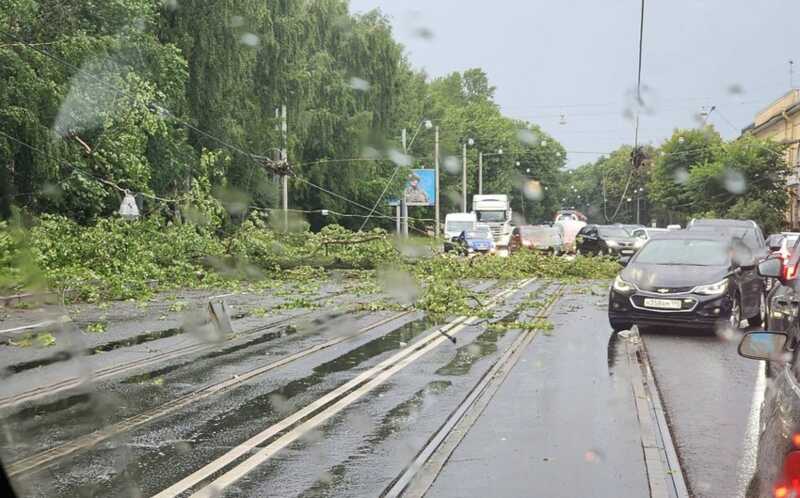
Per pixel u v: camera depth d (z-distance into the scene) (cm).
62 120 2233
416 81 7112
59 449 645
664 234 1438
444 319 1491
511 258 2681
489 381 914
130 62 2577
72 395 836
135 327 1356
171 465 605
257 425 721
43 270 1828
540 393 852
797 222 5341
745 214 5072
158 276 2109
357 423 729
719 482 570
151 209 2502
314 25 4150
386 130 4981
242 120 3528
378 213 5200
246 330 1330
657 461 614
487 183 7681
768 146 5297
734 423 728
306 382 907
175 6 3108
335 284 2245
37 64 2161
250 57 3447
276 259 2519
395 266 2545
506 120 7956
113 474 583
